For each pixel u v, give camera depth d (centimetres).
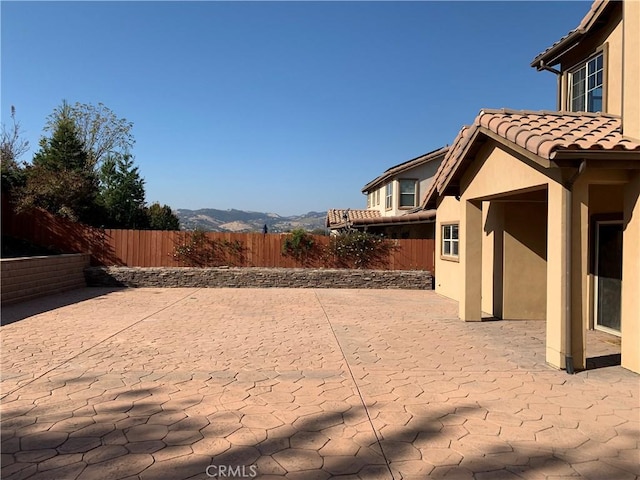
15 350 693
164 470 337
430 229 1905
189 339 780
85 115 3081
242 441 386
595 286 888
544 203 999
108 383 538
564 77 1078
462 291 990
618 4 854
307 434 402
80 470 335
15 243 1590
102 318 978
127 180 2289
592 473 341
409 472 339
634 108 625
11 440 384
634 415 451
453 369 610
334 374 583
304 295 1443
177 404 471
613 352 704
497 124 715
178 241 1714
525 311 997
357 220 2322
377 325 927
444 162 1400
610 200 824
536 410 463
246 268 1695
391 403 480
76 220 1786
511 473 339
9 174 1731
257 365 623
